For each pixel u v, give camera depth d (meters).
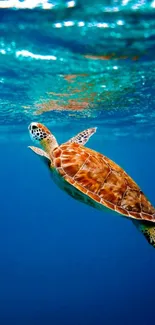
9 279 41.53
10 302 31.56
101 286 39.28
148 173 75.06
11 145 37.91
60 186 5.72
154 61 11.22
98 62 11.32
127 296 34.34
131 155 47.84
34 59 11.02
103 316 27.64
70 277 42.88
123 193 5.47
